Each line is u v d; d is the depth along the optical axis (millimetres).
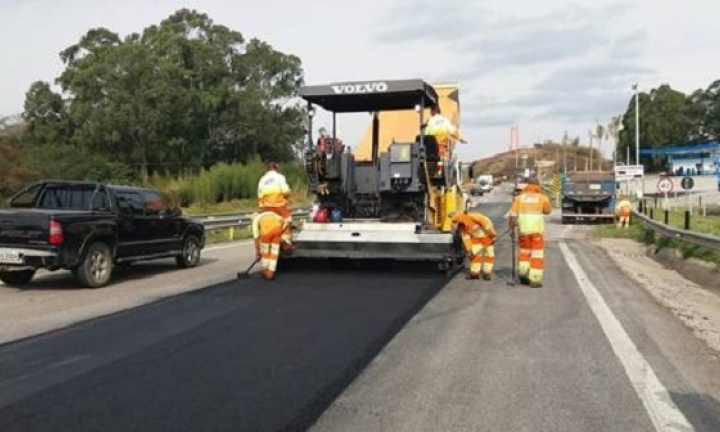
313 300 10992
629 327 8992
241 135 72250
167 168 63312
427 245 13227
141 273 14875
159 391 6324
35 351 7797
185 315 9820
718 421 5555
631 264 16969
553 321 9359
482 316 9695
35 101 64000
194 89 68750
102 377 6777
